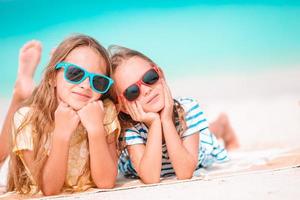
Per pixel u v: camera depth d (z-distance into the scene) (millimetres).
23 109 3193
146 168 3139
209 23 9508
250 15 9641
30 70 4477
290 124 6535
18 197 2969
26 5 9062
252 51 9102
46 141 3084
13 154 3182
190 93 7938
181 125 3412
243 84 8234
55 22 9258
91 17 9375
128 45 9062
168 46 9141
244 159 4113
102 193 2742
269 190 2309
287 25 9398
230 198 2213
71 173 3174
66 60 3127
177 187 2699
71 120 2949
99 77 3090
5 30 8992
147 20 9500
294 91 7906
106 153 3027
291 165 3225
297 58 8867
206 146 3740
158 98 3258
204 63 8766
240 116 7055
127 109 3336
